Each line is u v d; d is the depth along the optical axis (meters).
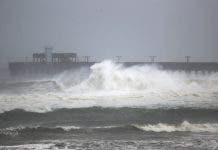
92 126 58.19
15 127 57.16
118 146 46.38
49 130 54.59
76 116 64.44
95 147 45.88
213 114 66.38
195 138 50.66
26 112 65.44
